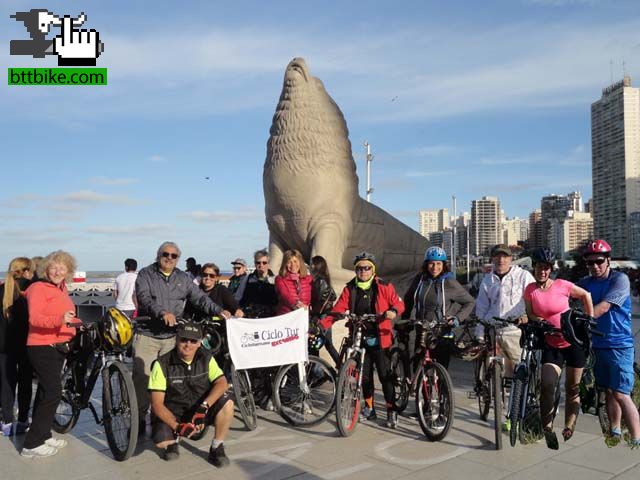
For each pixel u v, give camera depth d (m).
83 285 19.23
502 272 5.44
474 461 4.24
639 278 22.91
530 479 3.88
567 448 4.52
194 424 4.16
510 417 4.50
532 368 4.62
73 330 4.71
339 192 7.75
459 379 7.26
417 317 5.48
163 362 4.28
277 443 4.70
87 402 4.80
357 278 5.36
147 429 5.11
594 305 4.64
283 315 5.22
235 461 4.29
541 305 4.53
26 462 4.32
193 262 10.15
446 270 5.49
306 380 5.30
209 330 5.22
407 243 9.75
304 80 7.74
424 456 4.36
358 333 5.06
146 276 4.99
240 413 5.29
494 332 4.90
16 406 5.94
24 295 5.08
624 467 4.10
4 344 4.96
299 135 7.65
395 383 5.24
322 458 4.32
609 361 4.48
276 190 7.80
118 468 4.17
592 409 5.57
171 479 3.94
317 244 7.48
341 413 4.79
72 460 4.36
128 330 4.49
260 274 6.75
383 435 4.90
